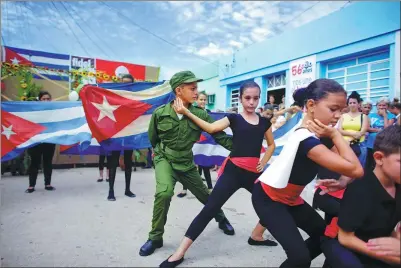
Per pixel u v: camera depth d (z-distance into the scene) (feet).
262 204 7.22
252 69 40.34
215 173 25.82
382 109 19.98
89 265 8.57
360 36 26.63
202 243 10.48
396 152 5.17
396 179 5.31
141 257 9.21
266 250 9.98
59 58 28.99
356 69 27.91
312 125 6.16
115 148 15.74
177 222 12.51
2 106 16.62
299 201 7.55
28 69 25.20
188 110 10.06
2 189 18.21
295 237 6.69
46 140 17.15
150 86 17.17
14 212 13.39
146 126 16.47
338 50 28.68
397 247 5.33
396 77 24.21
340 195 8.16
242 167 9.36
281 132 17.30
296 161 6.58
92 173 24.70
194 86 10.03
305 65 32.14
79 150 19.88
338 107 6.12
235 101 45.24
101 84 16.71
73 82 28.12
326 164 5.96
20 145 16.72
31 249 9.52
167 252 9.65
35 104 17.31
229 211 14.28
